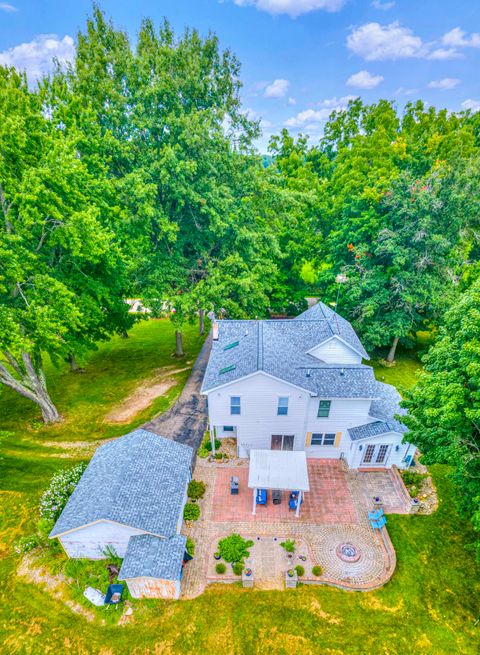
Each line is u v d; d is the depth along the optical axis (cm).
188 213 3269
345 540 1908
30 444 2611
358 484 2266
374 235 3525
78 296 2738
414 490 2169
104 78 2889
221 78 3225
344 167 5341
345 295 3778
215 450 2528
